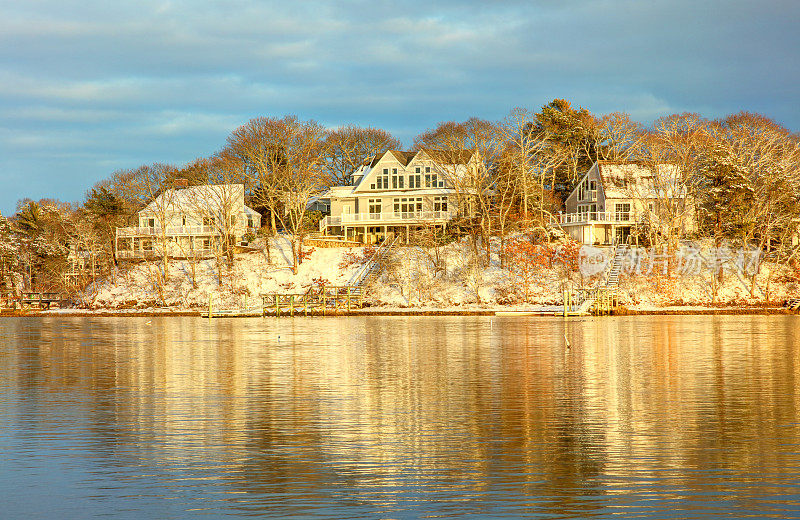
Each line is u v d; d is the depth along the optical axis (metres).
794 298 106.31
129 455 27.30
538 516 21.42
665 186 119.00
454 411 34.00
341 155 171.50
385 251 122.12
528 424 31.34
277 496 23.09
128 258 132.12
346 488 23.70
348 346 62.84
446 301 110.69
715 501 22.34
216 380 43.59
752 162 120.00
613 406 34.84
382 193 140.00
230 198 127.44
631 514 21.50
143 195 139.12
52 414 34.06
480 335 72.62
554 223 131.38
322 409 34.66
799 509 21.73
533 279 113.31
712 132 127.75
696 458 26.28
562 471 25.08
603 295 102.25
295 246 127.25
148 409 35.00
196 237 134.00
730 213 112.50
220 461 26.52
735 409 33.94
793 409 33.84
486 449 27.64
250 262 125.94
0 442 29.11
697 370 46.28
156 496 23.17
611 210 130.50
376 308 110.38
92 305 120.31
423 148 137.25
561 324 86.38
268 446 28.28
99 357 55.97
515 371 46.53
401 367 48.75
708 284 111.06
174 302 118.75
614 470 25.12
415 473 25.06
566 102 157.75
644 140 133.12
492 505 22.22
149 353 58.53
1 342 69.38
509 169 124.06
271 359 53.69
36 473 25.34
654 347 60.09
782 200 112.81
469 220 122.69
